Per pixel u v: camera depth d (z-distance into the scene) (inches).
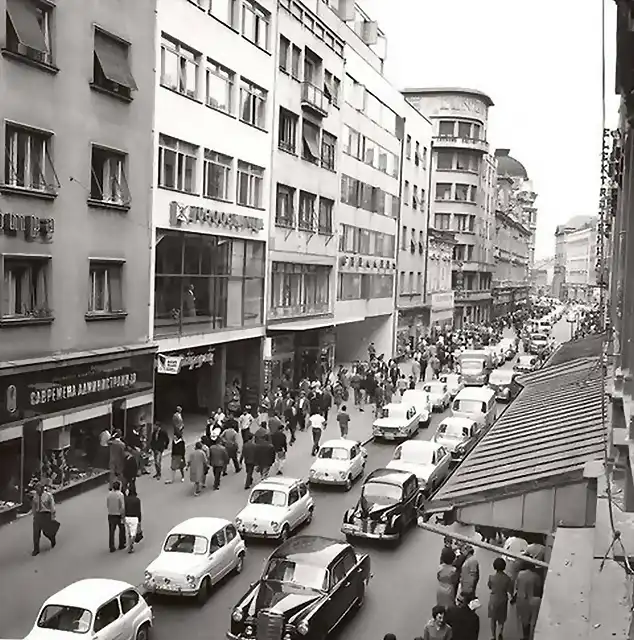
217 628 548.4
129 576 629.6
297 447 1150.3
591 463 353.1
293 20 1441.9
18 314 795.4
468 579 557.3
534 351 2375.7
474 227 3659.0
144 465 967.0
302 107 1508.4
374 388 1515.7
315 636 516.4
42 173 816.9
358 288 1956.2
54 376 824.9
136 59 962.7
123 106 941.8
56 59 821.2
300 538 599.8
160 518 786.8
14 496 776.9
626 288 338.6
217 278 1216.2
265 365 1389.0
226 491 893.8
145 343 1009.5
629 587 202.5
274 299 1429.6
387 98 2155.5
